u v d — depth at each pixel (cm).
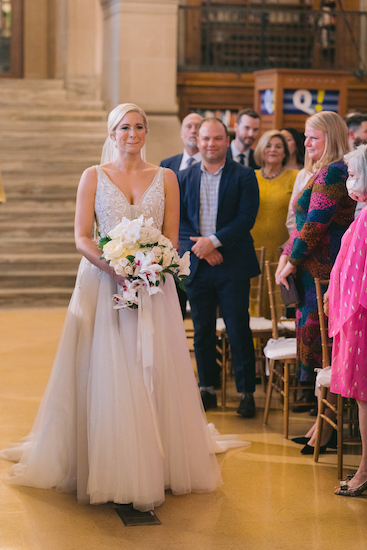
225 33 1289
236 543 299
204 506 336
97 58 1245
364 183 332
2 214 966
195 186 486
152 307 342
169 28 1079
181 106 1165
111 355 330
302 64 1283
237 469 382
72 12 1235
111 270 334
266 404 459
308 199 420
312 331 415
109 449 325
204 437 357
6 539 298
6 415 462
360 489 348
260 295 559
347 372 338
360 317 335
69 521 317
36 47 1385
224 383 498
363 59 1266
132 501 325
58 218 981
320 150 411
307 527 315
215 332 493
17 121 1128
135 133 346
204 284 481
